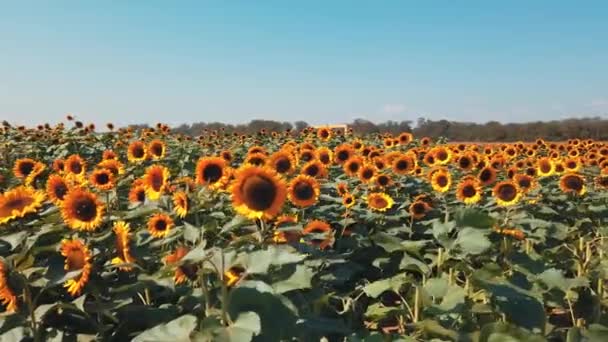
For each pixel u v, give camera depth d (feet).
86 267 4.58
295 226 5.86
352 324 6.13
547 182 14.78
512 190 9.24
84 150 20.10
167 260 5.11
